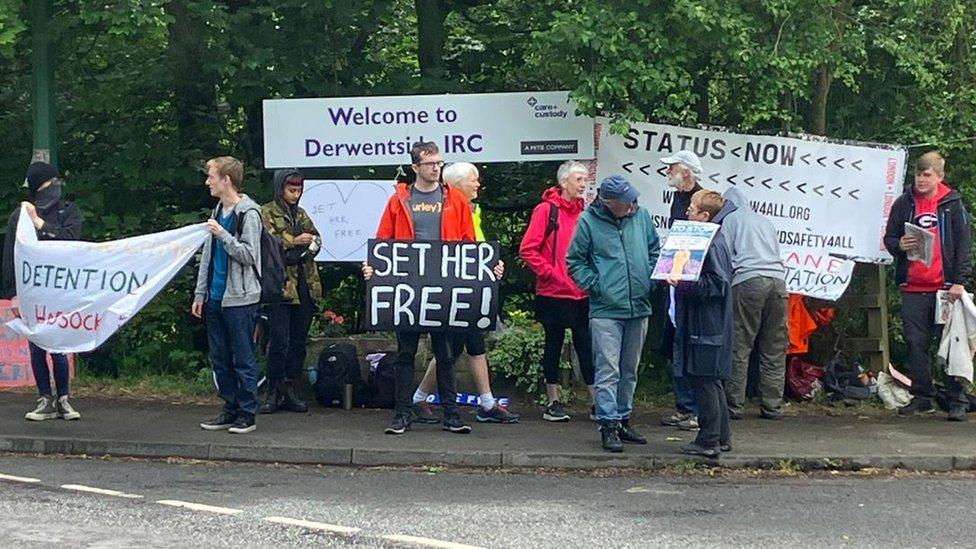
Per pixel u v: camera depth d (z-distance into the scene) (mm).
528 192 12562
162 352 12219
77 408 10305
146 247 9180
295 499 7289
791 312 10836
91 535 6262
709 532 6488
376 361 10516
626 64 10172
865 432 9406
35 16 11148
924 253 10047
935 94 11578
